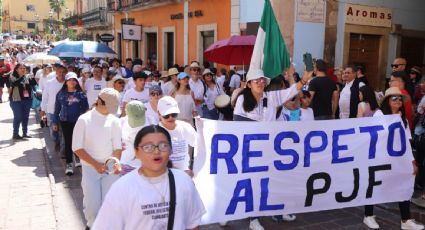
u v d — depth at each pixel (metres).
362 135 5.02
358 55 11.66
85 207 4.37
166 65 18.00
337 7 10.77
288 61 5.45
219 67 13.73
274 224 5.20
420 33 12.73
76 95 7.20
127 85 9.59
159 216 2.41
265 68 5.34
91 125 4.25
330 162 4.92
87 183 4.31
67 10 70.50
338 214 5.56
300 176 4.82
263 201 4.69
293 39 10.09
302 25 10.23
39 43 46.34
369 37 11.81
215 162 4.50
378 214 5.58
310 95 5.77
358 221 5.32
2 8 79.88
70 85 7.16
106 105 4.27
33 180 6.86
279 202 4.76
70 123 7.14
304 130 4.80
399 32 12.12
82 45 11.80
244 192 4.61
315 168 4.87
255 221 4.86
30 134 10.79
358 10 11.20
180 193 2.45
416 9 12.54
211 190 4.50
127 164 4.26
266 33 5.35
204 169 4.46
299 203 4.85
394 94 5.11
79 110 7.16
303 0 10.15
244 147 4.59
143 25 20.05
